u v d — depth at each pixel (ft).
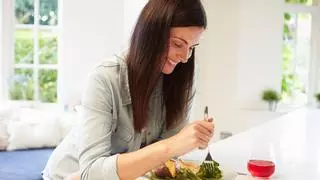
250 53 13.85
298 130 7.70
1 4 12.87
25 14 13.14
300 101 14.71
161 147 3.41
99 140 3.61
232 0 13.56
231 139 6.61
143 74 3.78
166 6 3.59
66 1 12.78
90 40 12.95
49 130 11.89
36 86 13.23
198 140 3.43
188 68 4.44
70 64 13.01
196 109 13.58
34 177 9.41
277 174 4.36
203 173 4.01
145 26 3.66
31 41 13.19
